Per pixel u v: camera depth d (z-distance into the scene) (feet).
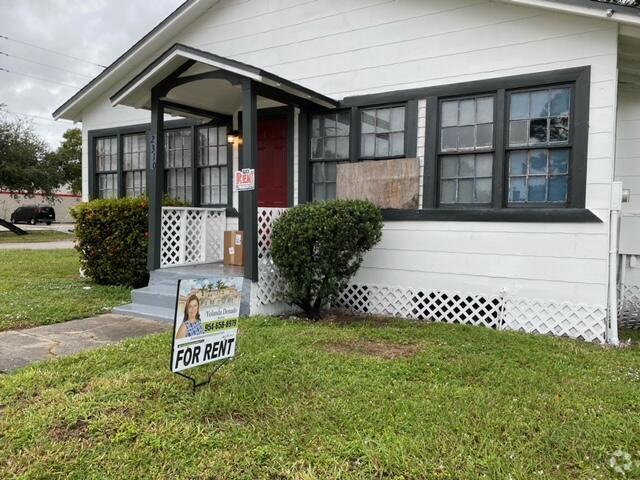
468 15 21.11
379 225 20.98
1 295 24.97
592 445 9.68
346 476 8.62
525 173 20.25
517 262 20.27
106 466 8.93
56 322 20.18
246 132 20.51
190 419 10.66
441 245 21.85
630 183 25.64
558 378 13.58
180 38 30.14
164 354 14.97
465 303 21.39
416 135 22.45
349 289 24.13
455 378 13.44
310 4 25.34
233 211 28.99
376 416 10.80
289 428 10.27
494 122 20.65
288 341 16.58
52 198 106.32
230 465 8.97
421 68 22.30
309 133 25.46
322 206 20.42
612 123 18.47
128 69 32.48
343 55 24.41
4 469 8.84
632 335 20.27
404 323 20.86
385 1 23.15
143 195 30.86
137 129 33.37
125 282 28.35
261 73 19.61
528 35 19.88
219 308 12.19
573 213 19.06
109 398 11.61
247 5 27.53
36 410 10.99
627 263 23.13
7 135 90.63
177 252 26.76
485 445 9.64
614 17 17.44
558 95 19.51
